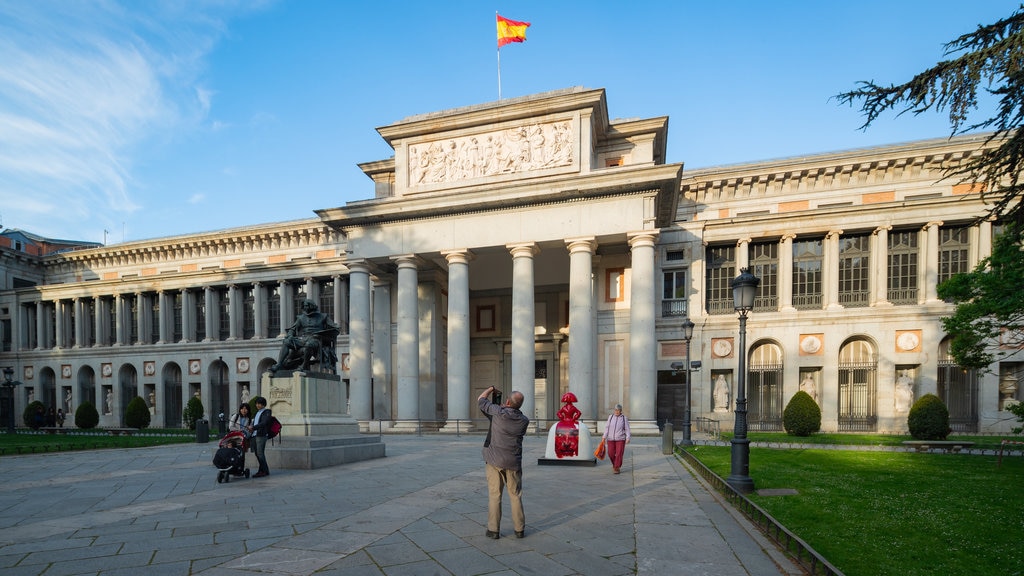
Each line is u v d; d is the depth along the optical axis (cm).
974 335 1983
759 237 3412
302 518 881
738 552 712
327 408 1683
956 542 776
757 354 3400
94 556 682
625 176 2794
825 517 913
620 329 3319
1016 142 930
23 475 1445
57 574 618
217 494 1105
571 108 2986
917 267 3241
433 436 2861
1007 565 682
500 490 766
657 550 719
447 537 766
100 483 1278
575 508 973
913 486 1202
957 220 3108
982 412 2995
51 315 5416
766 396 3334
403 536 771
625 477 1353
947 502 1034
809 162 3416
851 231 3300
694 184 3606
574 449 1579
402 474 1384
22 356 5341
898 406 3127
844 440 2438
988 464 1575
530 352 2922
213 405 4628
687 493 1128
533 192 2919
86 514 923
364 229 3291
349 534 781
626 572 635
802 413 2742
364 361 3253
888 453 1858
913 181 3316
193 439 2736
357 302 3278
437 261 3466
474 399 4038
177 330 4909
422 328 3591
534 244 2995
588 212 2906
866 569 660
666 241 3525
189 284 4759
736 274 3484
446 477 1330
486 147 3153
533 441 2544
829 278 3316
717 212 3631
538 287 3959
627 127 3197
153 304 5000
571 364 2859
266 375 1623
